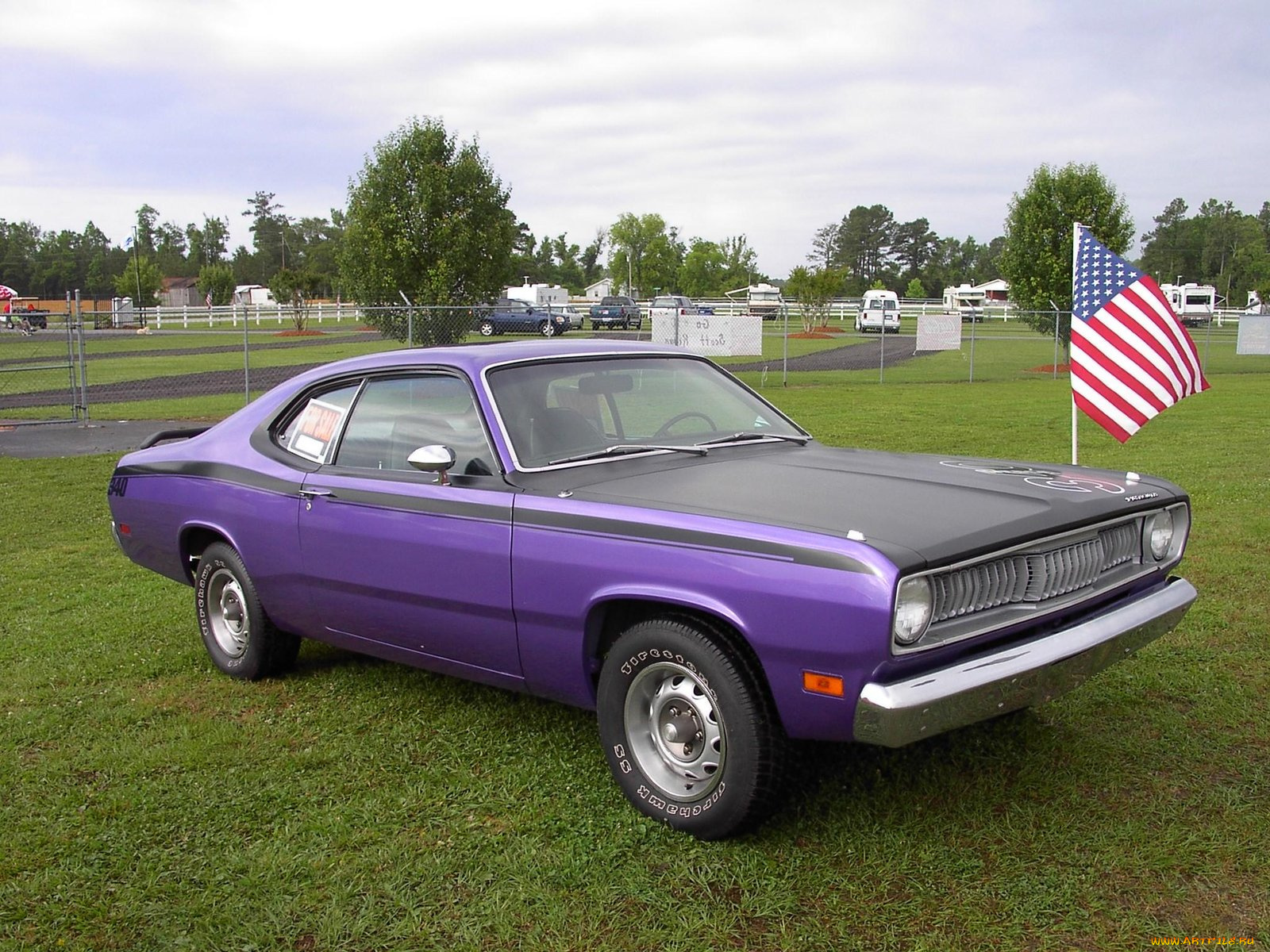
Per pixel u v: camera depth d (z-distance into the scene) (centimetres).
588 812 374
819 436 1445
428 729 454
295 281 5322
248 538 495
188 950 300
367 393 469
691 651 339
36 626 619
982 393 2186
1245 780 385
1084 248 688
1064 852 337
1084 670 350
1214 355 3506
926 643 311
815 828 356
